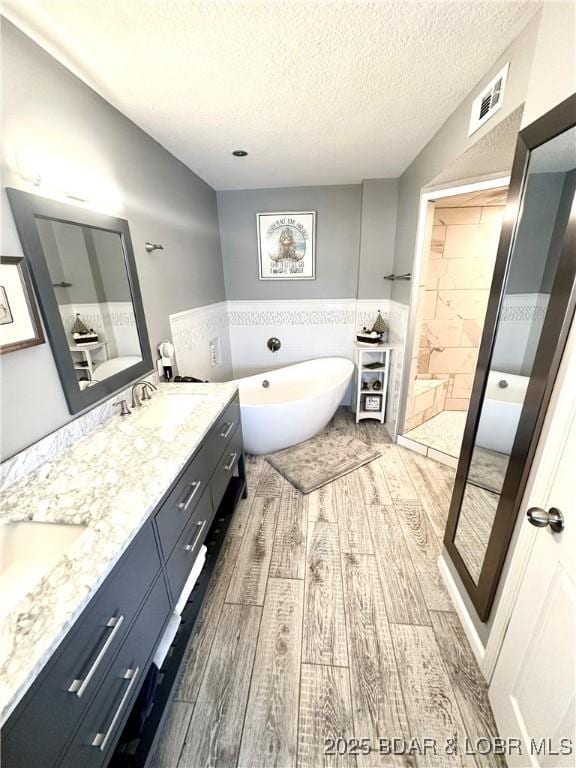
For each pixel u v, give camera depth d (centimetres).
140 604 89
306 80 136
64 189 124
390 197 296
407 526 195
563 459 77
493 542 112
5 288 99
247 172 261
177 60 121
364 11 100
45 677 58
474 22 105
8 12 97
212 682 120
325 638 134
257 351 369
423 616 142
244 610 147
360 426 329
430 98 153
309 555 175
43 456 114
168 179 212
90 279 138
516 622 95
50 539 89
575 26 75
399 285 289
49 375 117
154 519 96
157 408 164
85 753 69
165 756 102
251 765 100
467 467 137
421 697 115
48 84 115
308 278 338
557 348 79
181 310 236
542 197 90
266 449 274
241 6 98
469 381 338
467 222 295
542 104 89
